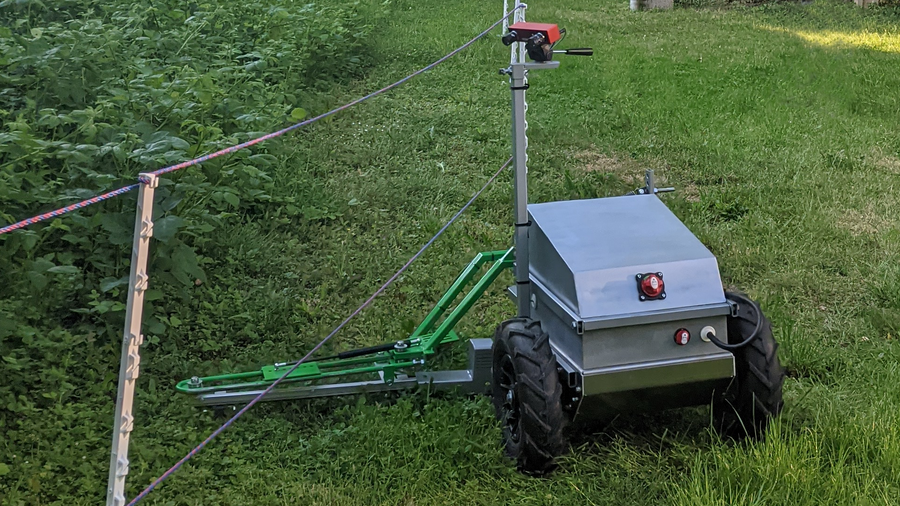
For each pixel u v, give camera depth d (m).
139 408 4.60
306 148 8.85
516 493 3.99
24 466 4.02
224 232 6.68
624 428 4.53
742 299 4.20
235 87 8.32
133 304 2.99
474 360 4.79
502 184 8.27
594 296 3.94
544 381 3.92
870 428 4.36
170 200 5.38
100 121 6.22
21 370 4.79
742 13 18.66
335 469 4.15
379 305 6.01
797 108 11.16
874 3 19.16
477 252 6.75
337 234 7.03
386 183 8.02
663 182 8.60
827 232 7.22
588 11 18.61
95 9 9.14
